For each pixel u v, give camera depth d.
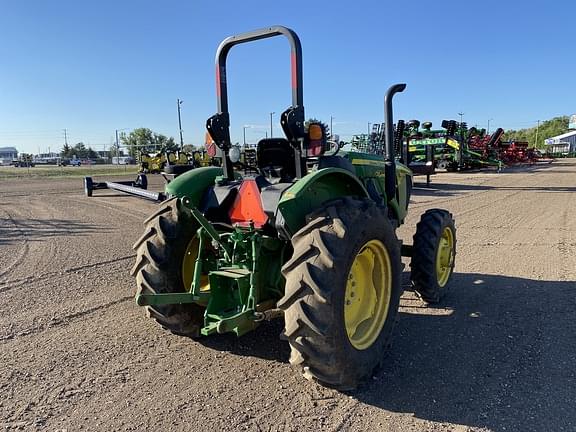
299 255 2.89
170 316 3.71
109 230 9.13
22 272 6.02
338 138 3.99
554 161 44.81
